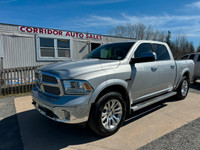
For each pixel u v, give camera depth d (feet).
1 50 26.09
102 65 8.32
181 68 14.56
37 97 8.67
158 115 11.66
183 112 12.25
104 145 7.82
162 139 8.30
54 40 31.76
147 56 9.34
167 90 13.23
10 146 7.81
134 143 7.96
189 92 19.85
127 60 9.57
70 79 7.27
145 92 10.70
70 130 9.51
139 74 9.86
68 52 34.01
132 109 9.62
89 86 7.40
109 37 41.52
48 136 8.80
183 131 9.15
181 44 95.30
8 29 26.63
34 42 29.37
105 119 8.57
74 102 7.11
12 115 11.92
